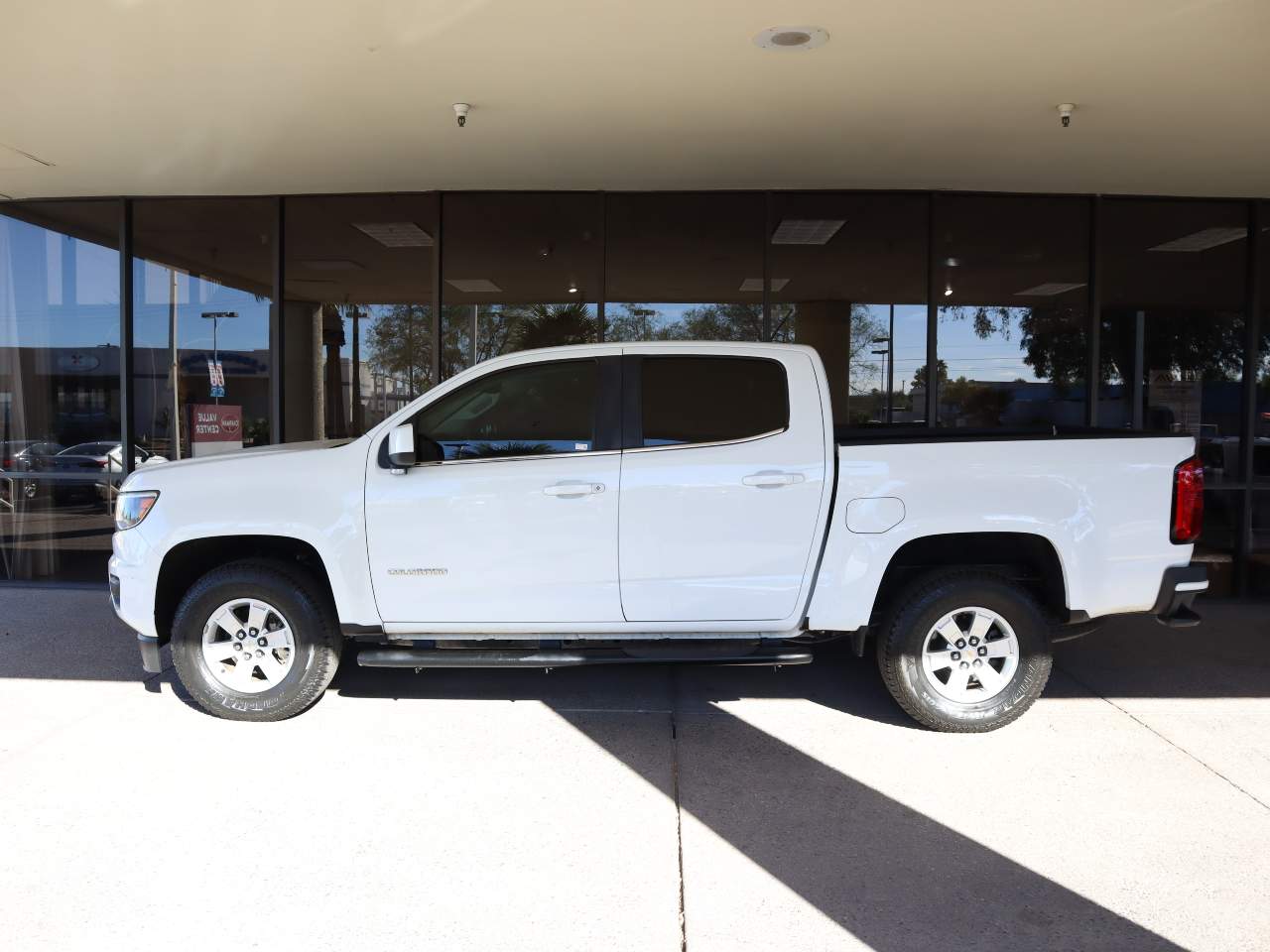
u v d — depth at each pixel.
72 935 2.88
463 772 4.14
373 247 8.43
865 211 8.21
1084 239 8.27
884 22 4.70
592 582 4.61
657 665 5.86
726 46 5.02
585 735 4.61
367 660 4.66
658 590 4.61
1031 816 3.71
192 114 6.13
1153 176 7.54
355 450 4.70
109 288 8.61
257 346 8.58
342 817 3.69
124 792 3.91
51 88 5.67
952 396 8.30
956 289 8.24
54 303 8.66
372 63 5.29
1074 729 4.68
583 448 4.64
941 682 4.75
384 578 4.64
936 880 3.23
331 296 8.52
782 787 3.99
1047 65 5.25
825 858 3.38
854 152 6.95
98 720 4.79
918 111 6.03
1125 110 5.96
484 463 4.64
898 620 4.55
